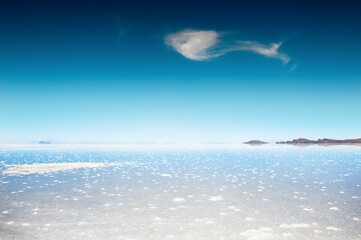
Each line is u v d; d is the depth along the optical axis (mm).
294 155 40250
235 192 11844
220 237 6500
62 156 38219
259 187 13055
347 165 23844
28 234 6637
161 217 8094
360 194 11391
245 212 8648
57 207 9172
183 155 42406
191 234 6691
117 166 23188
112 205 9500
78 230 6938
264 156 38344
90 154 45219
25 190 12016
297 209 9000
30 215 8211
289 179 15656
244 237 6504
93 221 7680
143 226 7277
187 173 18375
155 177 16406
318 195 11188
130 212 8625
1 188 12461
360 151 52406
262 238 6449
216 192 11867
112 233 6738
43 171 19031
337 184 13867
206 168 21734
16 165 23406
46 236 6520
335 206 9391
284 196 11031
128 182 14477
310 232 6840
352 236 6566
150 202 9984
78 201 10047
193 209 9031
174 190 12281
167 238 6434
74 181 14656
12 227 7129
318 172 18812
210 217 8125
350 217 8102
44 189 12297
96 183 14078
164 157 36688
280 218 8008
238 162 27656
